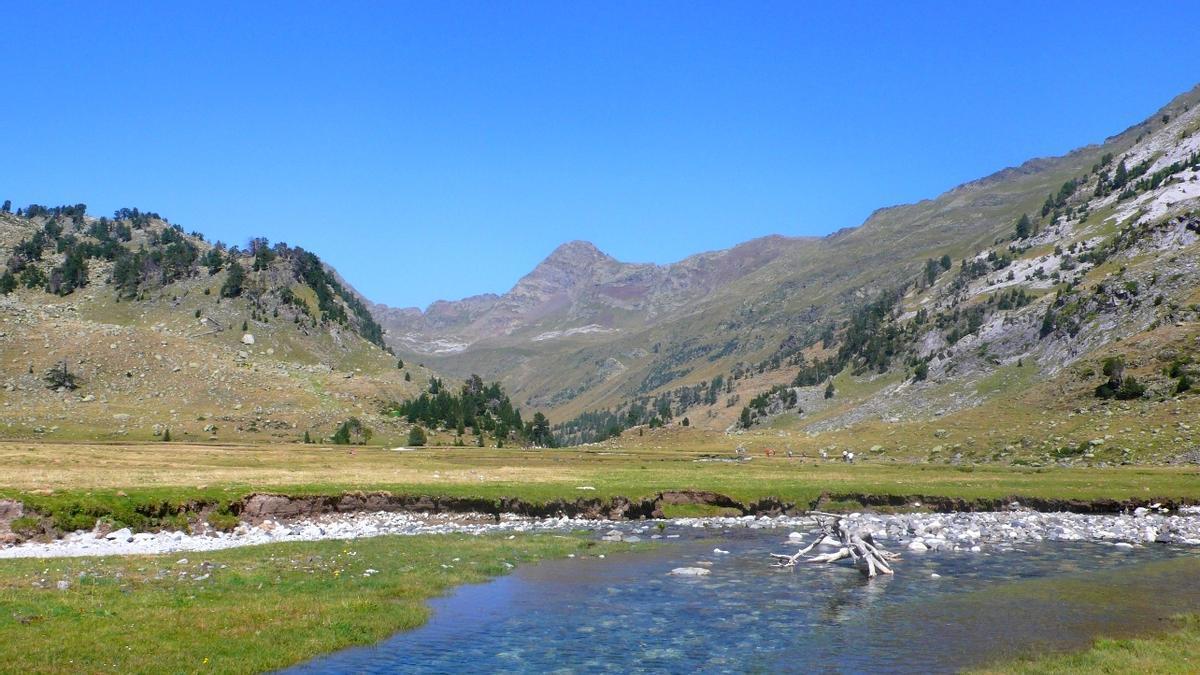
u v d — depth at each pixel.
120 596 32.28
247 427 191.25
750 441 176.88
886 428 172.88
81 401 196.12
